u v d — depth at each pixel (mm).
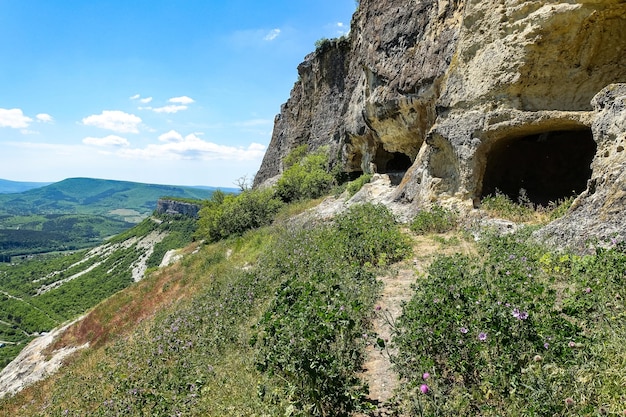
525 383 2867
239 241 20438
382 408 3574
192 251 27406
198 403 4938
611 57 7605
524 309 3395
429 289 4449
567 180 10398
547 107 8367
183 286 18328
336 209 16984
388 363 4355
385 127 15453
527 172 10953
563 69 8086
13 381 18594
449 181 10578
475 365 3283
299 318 4016
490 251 6871
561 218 6703
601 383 2777
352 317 5020
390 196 13844
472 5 9500
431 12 12516
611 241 5043
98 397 7777
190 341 8055
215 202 32344
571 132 10305
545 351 3109
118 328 18094
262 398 4070
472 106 9578
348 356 4246
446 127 10133
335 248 8930
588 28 7543
